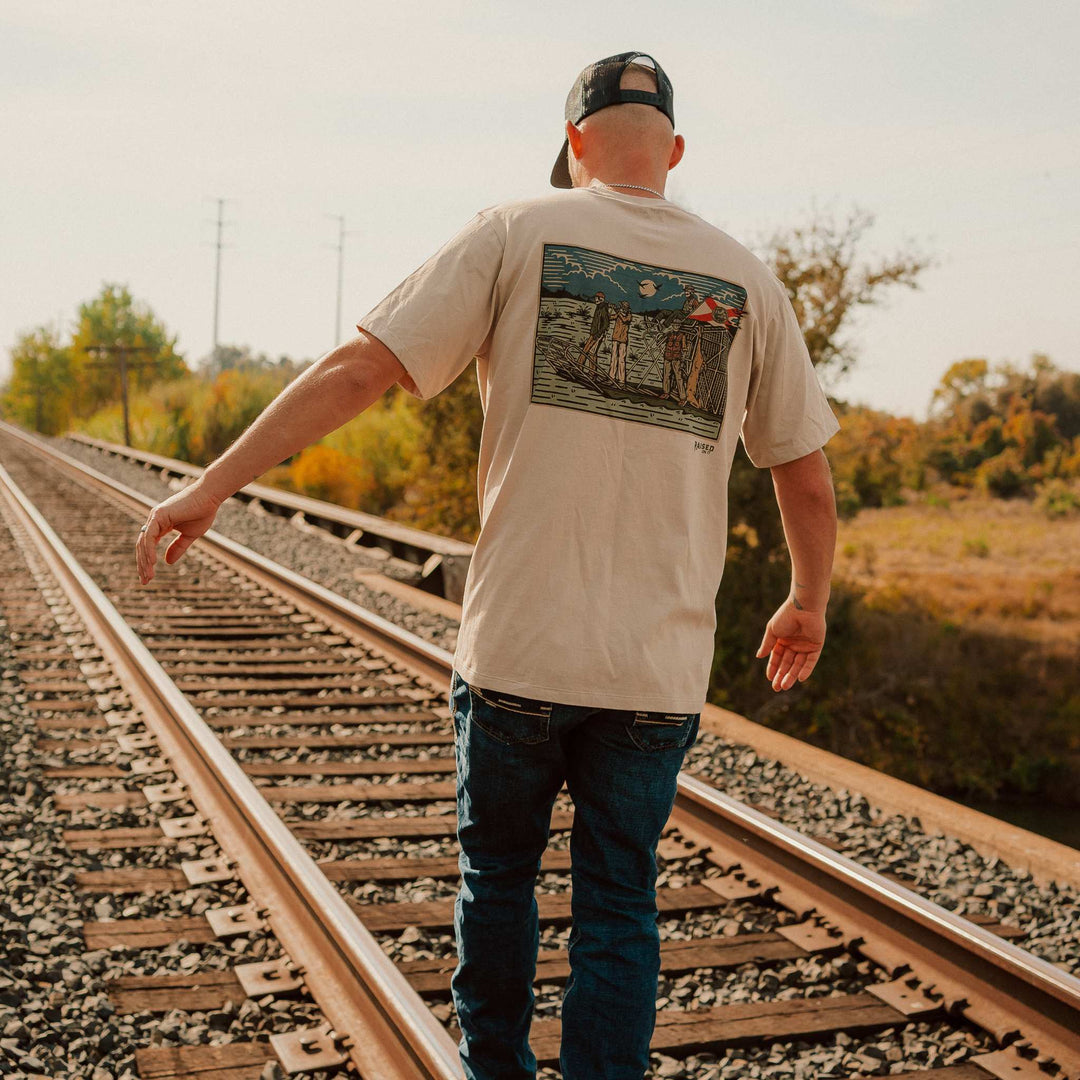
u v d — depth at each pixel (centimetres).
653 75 182
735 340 174
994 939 303
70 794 468
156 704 585
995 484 4131
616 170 180
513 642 165
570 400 165
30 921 342
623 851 176
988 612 2527
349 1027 278
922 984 313
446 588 1191
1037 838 444
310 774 514
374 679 711
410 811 474
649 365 167
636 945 177
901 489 3944
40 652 743
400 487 3222
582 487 164
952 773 2006
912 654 2197
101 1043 272
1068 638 2312
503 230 169
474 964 185
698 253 173
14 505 1719
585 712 168
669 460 168
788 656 202
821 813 491
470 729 173
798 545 192
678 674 170
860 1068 280
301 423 161
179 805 453
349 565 1266
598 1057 174
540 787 175
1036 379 4372
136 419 5106
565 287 166
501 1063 190
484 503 173
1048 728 2042
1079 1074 268
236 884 377
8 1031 272
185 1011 294
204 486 158
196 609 928
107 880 381
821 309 1791
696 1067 279
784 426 183
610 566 166
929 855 448
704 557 176
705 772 546
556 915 365
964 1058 285
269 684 680
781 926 361
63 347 8906
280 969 312
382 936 347
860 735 2014
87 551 1249
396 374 165
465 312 166
